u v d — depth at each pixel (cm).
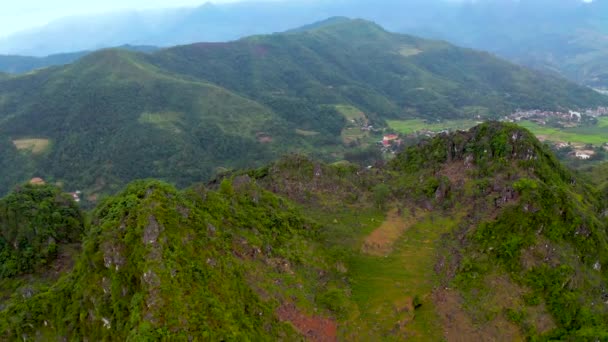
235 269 5372
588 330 5416
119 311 4519
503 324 5569
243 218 6656
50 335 5112
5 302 6359
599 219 7631
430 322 5631
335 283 6288
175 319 4244
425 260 6906
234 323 4550
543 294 5875
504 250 6394
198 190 6600
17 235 7581
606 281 6378
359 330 5472
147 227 4888
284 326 5109
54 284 6119
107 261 4869
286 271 6075
